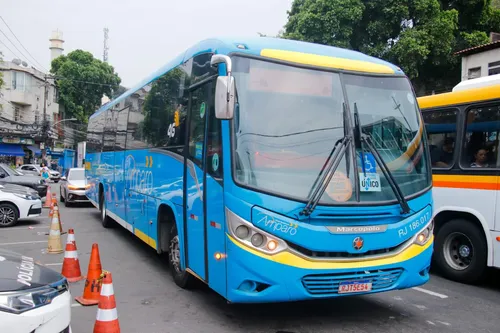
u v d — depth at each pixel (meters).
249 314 5.32
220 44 5.00
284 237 4.24
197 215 5.24
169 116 6.59
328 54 5.18
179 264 6.31
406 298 6.13
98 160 12.97
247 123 4.49
